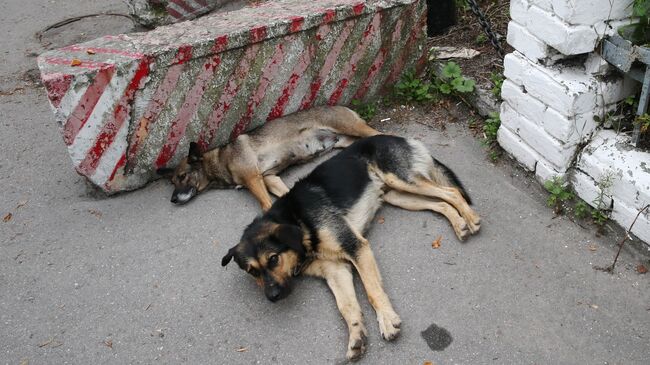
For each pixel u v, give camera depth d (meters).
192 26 2.76
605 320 2.04
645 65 2.17
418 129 2.89
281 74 2.81
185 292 2.30
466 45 3.15
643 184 2.15
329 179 2.41
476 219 2.33
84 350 2.16
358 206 2.40
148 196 2.75
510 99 2.52
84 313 2.27
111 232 2.57
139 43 2.64
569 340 2.01
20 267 2.45
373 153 2.51
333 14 2.76
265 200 2.62
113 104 2.57
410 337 2.07
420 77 3.12
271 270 2.16
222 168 2.76
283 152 2.86
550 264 2.21
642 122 2.19
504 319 2.08
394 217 2.48
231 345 2.12
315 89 2.91
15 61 3.84
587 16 2.16
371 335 2.09
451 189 2.42
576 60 2.32
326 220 2.29
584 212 2.34
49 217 2.66
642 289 2.10
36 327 2.24
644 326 2.01
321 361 2.04
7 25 4.32
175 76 2.62
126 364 2.11
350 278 2.22
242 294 2.27
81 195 2.76
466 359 2.00
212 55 2.64
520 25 2.38
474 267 2.24
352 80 2.97
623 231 2.26
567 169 2.38
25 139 3.11
